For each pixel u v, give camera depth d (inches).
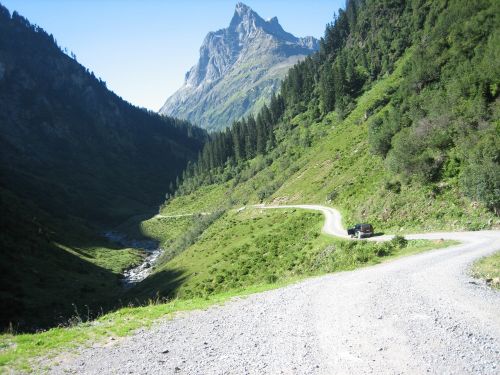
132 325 639.1
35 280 2395.4
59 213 5782.5
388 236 1612.9
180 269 2699.3
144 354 490.3
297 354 439.5
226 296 874.1
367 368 384.2
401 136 2265.0
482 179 1483.8
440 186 1752.0
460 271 853.2
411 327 496.4
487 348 412.8
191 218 5713.6
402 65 4763.8
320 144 4788.4
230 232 3085.6
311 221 2385.6
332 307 640.4
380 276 877.8
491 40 2667.3
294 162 4867.1
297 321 577.3
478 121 1861.5
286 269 1651.1
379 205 2004.2
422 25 5521.7
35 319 1781.5
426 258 1055.6
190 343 520.7
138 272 3663.9
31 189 6614.2
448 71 2893.7
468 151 1704.0
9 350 553.6
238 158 7450.8
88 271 3201.3
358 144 3540.8
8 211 3585.1
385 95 4244.6
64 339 584.7
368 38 6840.6
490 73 2085.4
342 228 2012.8
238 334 542.3
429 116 2236.7
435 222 1610.5
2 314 1718.8
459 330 473.1
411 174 1942.7
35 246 3068.4
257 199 4323.3
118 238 5802.2
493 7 3230.8
